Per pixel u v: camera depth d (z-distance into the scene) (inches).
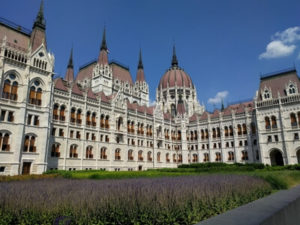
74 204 461.1
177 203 485.7
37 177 1433.3
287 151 2600.9
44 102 1979.6
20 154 1732.3
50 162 1999.3
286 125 2682.1
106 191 562.6
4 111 1745.8
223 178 926.4
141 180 942.4
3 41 1797.5
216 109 3590.1
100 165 2428.6
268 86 3021.7
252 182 799.7
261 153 2780.5
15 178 1323.8
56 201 477.1
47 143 1915.6
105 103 2628.0
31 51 1994.3
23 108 1806.1
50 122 1999.3
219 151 3270.2
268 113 2837.1
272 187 877.2
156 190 561.9
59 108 2176.4
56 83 2284.7
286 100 2738.7
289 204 309.3
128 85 4047.7
